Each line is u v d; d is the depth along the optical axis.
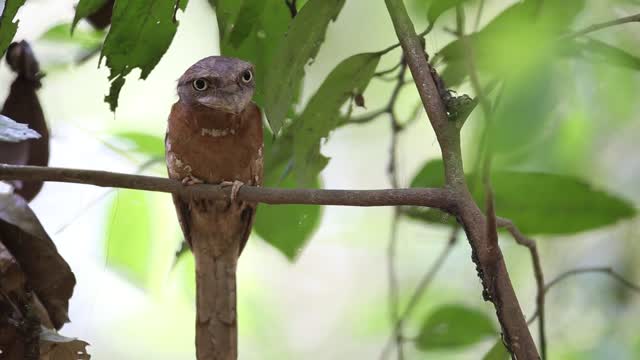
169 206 6.66
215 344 6.64
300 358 7.03
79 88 6.76
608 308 6.87
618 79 6.61
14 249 6.47
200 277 6.65
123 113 6.82
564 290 6.89
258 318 7.05
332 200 6.38
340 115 6.57
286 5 6.54
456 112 6.39
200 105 6.58
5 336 6.45
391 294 6.59
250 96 6.57
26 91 6.53
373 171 7.00
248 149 6.61
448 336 6.61
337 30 6.78
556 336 6.86
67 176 6.40
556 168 6.65
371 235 7.01
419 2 6.50
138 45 6.46
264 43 6.56
